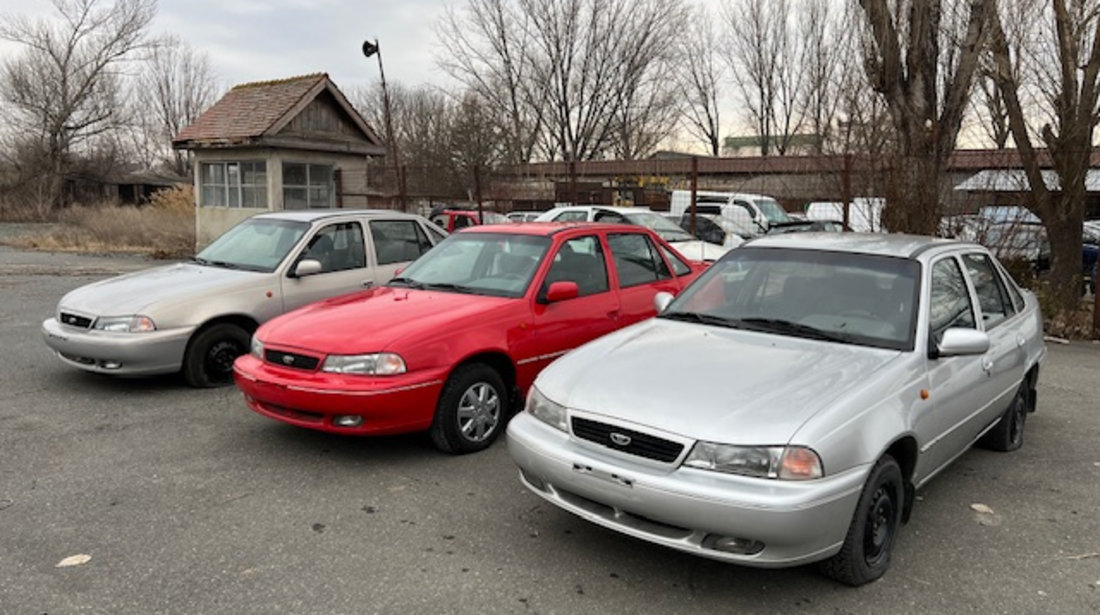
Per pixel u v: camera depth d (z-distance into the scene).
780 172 16.42
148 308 6.30
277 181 18.84
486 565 3.63
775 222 14.53
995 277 5.19
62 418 5.79
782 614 3.25
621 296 6.18
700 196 17.48
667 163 20.39
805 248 4.71
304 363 4.88
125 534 3.90
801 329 4.16
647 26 42.69
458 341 5.03
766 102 51.00
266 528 4.00
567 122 44.41
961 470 5.02
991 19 9.93
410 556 3.71
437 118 42.16
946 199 10.52
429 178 20.45
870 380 3.54
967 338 3.82
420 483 4.63
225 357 6.77
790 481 3.06
